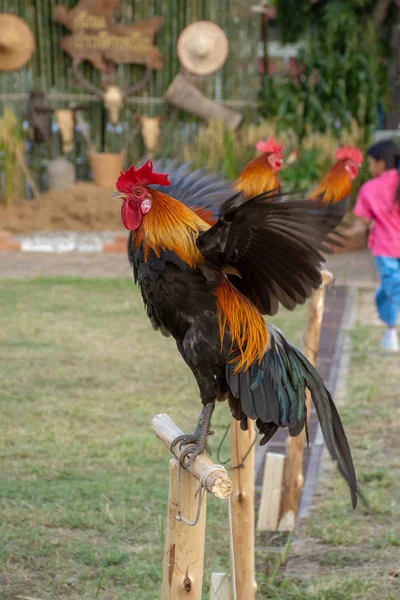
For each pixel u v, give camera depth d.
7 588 5.68
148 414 9.05
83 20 22.75
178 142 23.55
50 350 11.36
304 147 20.80
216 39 22.91
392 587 5.76
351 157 8.35
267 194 3.54
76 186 22.64
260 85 24.34
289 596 5.68
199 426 4.08
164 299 4.09
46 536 6.37
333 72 23.27
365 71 23.44
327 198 8.39
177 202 4.10
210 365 4.09
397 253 11.38
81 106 23.00
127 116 23.52
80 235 20.83
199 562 3.93
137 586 5.75
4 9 22.78
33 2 22.83
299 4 24.17
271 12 26.55
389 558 6.18
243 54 23.39
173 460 3.99
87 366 10.70
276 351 4.15
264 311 4.19
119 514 6.68
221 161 20.80
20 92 23.05
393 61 25.56
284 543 6.46
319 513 6.92
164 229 4.00
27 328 12.46
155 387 9.95
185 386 10.02
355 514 6.88
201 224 4.10
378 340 12.22
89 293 14.89
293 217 3.60
